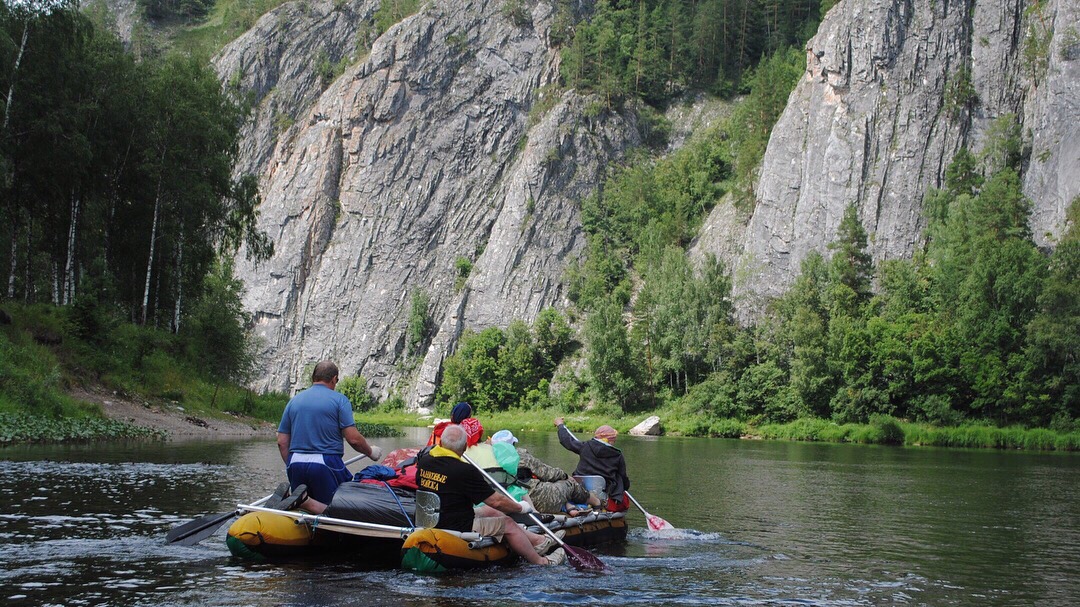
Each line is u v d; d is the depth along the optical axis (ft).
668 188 338.75
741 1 398.42
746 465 90.12
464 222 354.13
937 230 238.68
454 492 29.66
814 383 206.69
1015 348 188.44
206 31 500.33
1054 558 34.91
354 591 25.76
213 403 122.01
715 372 235.20
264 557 29.91
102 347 111.24
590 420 249.14
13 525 34.60
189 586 25.76
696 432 213.05
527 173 343.67
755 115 327.26
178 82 135.23
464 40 381.40
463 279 342.85
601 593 26.76
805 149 277.23
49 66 111.24
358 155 367.66
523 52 378.94
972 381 187.62
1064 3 239.30
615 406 254.88
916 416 189.47
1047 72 243.60
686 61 395.14
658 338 261.03
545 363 297.12
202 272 157.79
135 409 101.30
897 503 54.80
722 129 360.48
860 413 195.52
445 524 29.63
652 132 373.40
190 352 135.85
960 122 254.47
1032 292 188.03
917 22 264.31
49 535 32.78
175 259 145.28
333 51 421.59
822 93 276.82
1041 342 178.40
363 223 358.23
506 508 30.48
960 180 246.68
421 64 375.04
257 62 414.21
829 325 216.13
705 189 330.54
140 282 143.95
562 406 274.77
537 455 96.27
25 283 136.26
